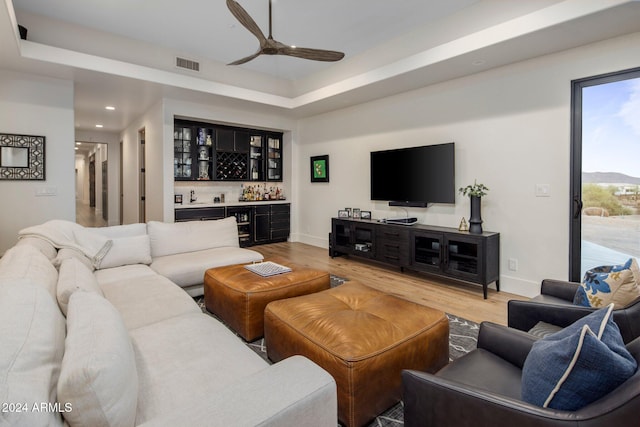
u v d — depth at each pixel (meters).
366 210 5.42
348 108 5.64
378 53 4.40
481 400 1.04
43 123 4.12
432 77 4.10
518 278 3.66
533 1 2.95
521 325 1.97
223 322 2.74
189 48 4.49
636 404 0.81
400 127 4.83
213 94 4.91
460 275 3.74
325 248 6.19
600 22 2.74
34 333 0.93
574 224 3.30
